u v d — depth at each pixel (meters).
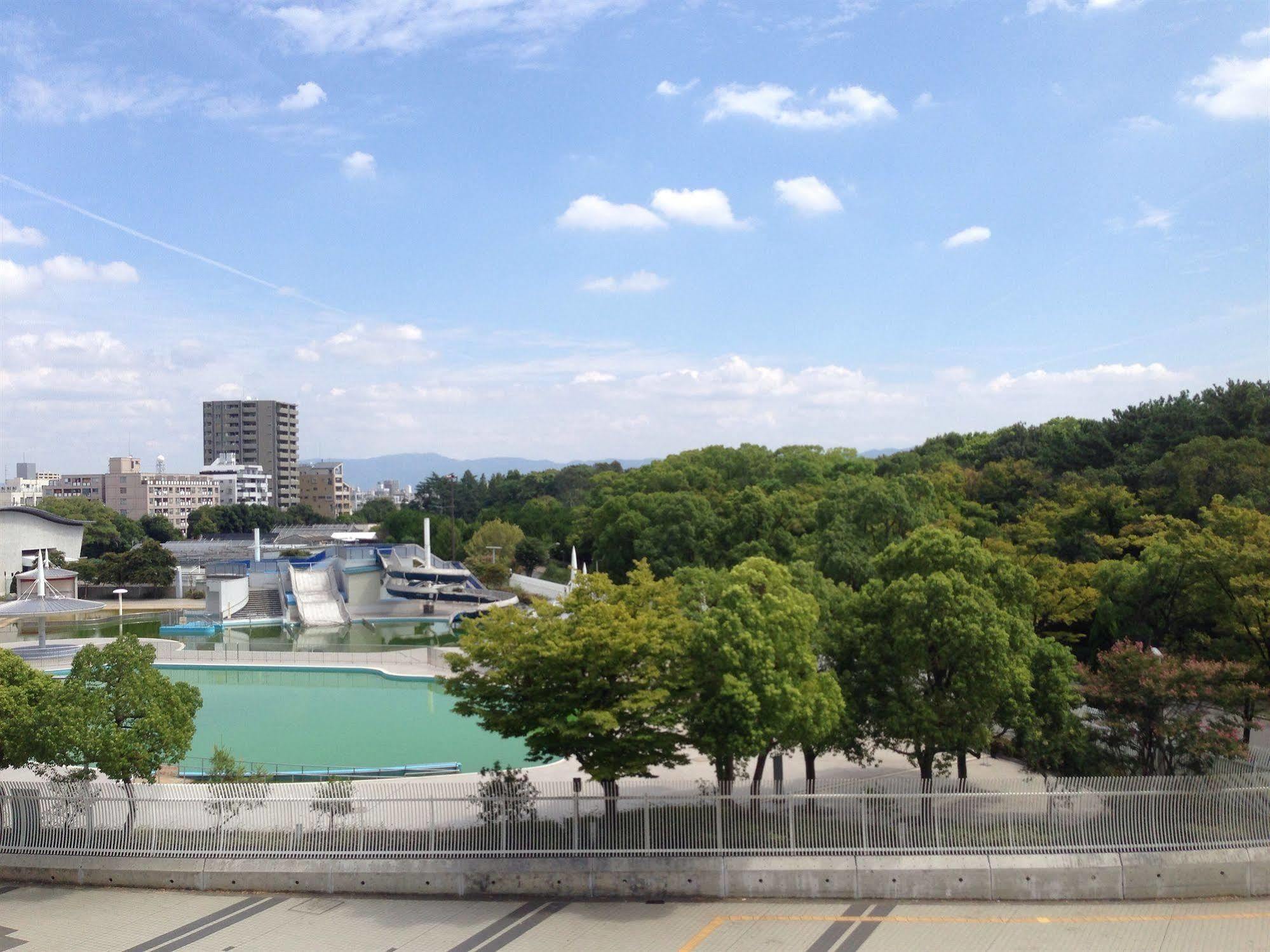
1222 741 31.27
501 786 30.77
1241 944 25.06
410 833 29.75
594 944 25.11
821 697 30.38
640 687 29.59
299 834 29.83
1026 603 35.66
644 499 105.81
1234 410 81.00
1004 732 38.00
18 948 25.00
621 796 30.11
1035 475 90.12
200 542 190.12
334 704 60.50
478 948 24.88
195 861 29.53
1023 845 28.75
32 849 30.42
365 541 175.12
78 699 30.14
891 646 33.56
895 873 28.22
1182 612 50.12
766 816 29.55
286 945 25.11
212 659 73.38
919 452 141.12
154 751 30.59
